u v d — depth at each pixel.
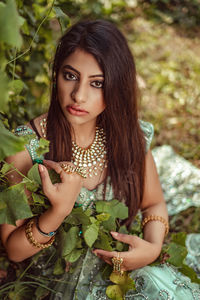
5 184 1.38
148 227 1.92
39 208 1.55
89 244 1.55
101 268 1.77
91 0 4.76
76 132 1.71
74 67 1.46
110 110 1.65
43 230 1.50
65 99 1.51
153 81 4.13
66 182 1.40
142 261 1.73
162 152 3.16
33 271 1.97
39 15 2.05
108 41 1.48
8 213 1.25
